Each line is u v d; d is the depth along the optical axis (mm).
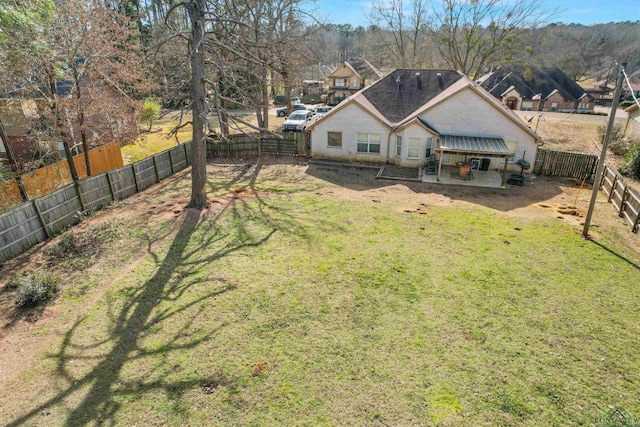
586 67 79625
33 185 15727
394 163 23375
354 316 8984
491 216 15367
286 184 19859
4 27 13031
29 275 9859
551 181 20312
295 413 6422
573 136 30719
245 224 14297
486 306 9430
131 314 9008
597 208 16312
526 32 38500
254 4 24672
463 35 39906
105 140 19141
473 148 19500
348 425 6199
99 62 16453
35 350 7852
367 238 13172
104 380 7094
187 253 12008
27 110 17297
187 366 7430
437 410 6473
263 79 26391
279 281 10430
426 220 14867
